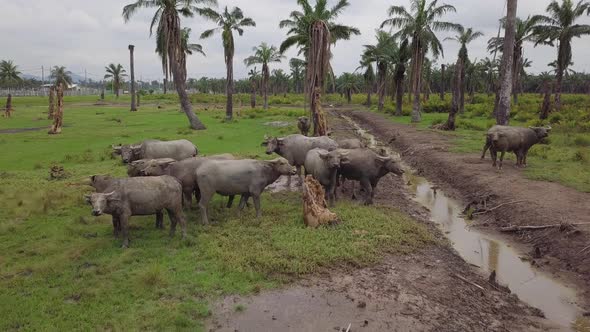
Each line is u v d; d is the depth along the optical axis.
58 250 8.44
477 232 10.64
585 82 86.75
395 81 44.09
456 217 11.84
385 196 13.73
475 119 36.59
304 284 7.25
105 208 8.22
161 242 8.91
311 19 23.08
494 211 11.58
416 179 16.86
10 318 6.04
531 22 37.38
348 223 9.97
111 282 7.14
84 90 151.25
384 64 50.94
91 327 5.88
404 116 43.53
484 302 7.09
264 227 9.70
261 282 7.23
